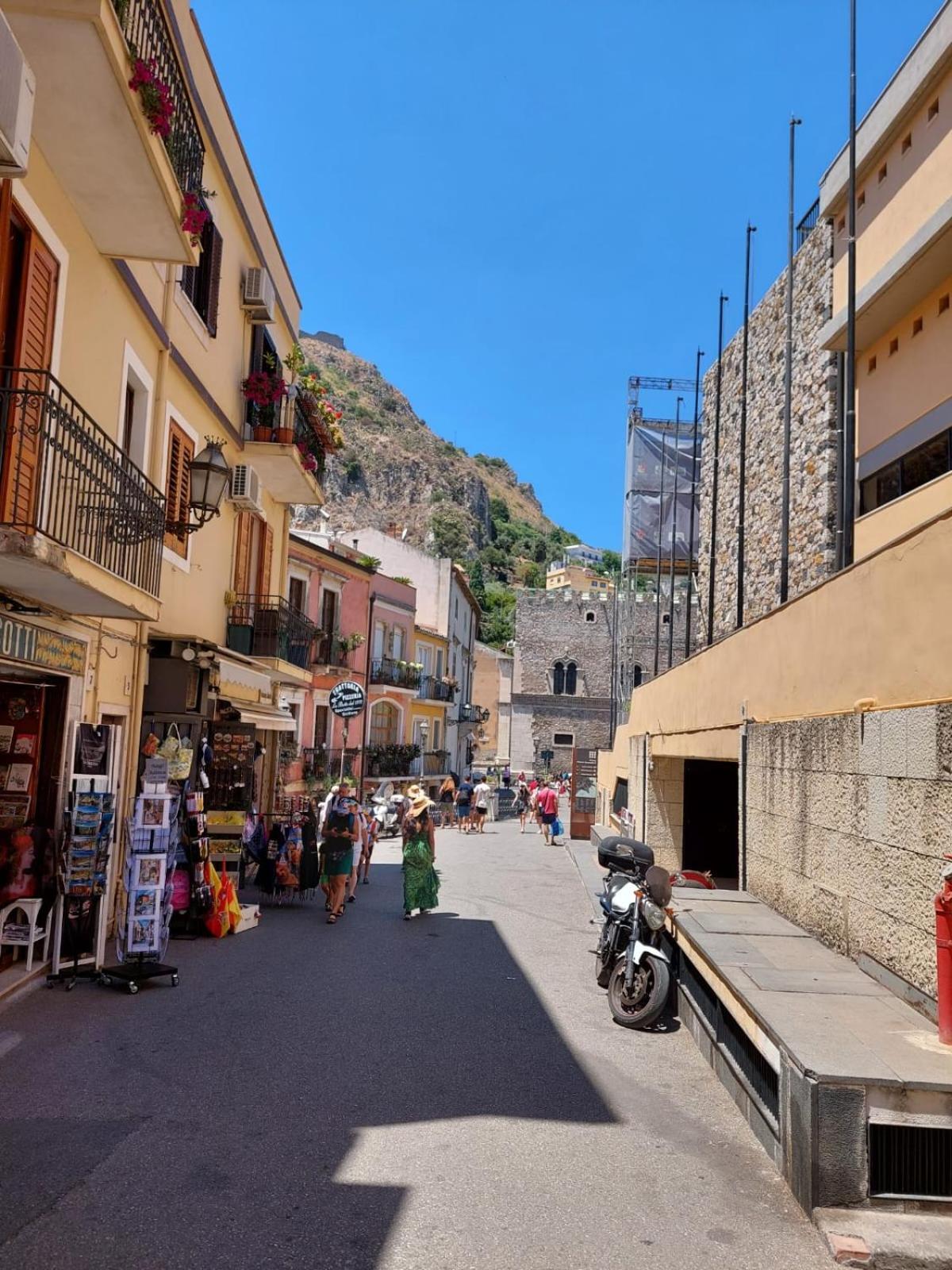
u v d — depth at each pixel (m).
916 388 12.59
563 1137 4.98
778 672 8.62
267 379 14.57
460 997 8.05
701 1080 6.04
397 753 35.72
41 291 7.42
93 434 8.54
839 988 5.59
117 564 7.91
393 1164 4.56
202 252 12.59
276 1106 5.29
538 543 185.62
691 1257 3.73
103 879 8.02
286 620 15.72
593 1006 7.92
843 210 14.77
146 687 10.43
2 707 8.17
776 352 19.83
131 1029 6.66
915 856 5.39
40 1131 4.81
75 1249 3.65
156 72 7.88
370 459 178.12
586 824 26.25
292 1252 3.69
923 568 5.53
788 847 7.98
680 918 7.76
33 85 5.50
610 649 65.38
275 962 9.12
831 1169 4.04
